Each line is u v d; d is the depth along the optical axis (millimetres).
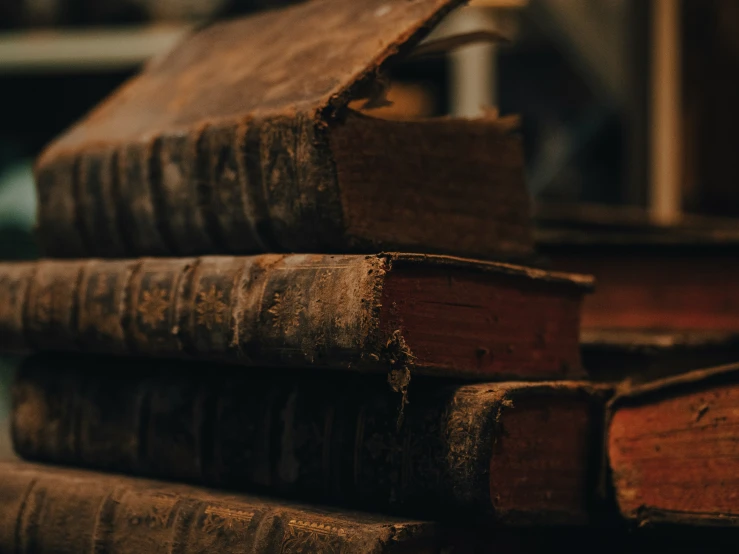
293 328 726
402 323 713
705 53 1322
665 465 750
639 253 977
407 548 714
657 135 1349
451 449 719
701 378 744
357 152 746
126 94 923
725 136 1305
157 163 818
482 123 805
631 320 979
